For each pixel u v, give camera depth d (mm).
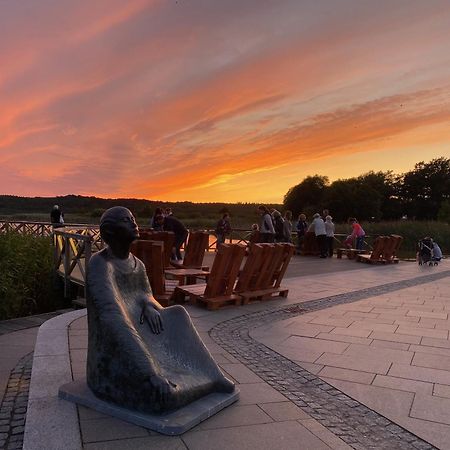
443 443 3408
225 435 3311
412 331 6699
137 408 3402
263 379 4566
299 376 4727
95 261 3773
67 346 5125
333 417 3768
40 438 3133
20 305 9672
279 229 17109
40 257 11141
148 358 3469
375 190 58750
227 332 6410
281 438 3320
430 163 62500
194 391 3625
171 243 10008
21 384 4414
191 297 8031
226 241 21547
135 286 4016
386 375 4812
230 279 8023
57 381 4078
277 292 9133
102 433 3230
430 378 4750
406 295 10125
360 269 15180
